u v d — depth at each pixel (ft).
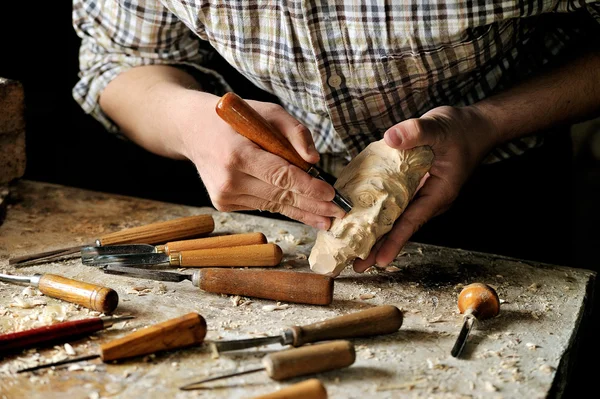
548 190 6.90
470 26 4.93
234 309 4.59
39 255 5.19
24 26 8.63
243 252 5.16
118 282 4.89
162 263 5.09
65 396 3.67
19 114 6.19
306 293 4.62
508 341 4.30
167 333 3.99
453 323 4.50
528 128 5.62
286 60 5.37
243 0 5.16
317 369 3.84
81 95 6.46
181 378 3.83
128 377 3.83
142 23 6.02
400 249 4.99
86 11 6.30
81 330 4.17
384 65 5.24
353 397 3.72
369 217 4.67
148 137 6.00
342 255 4.75
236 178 4.72
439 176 5.07
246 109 4.54
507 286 5.06
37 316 4.42
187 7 5.40
